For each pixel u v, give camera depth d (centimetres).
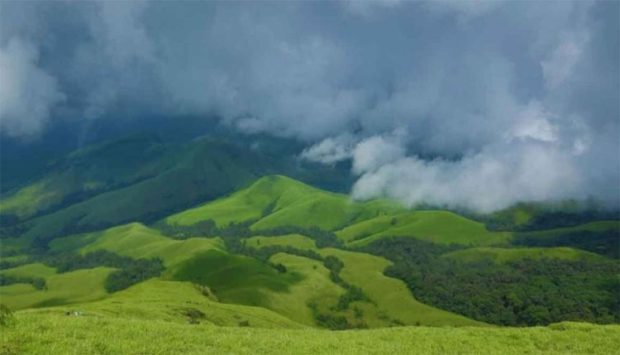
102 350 3228
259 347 3759
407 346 4334
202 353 3394
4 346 3106
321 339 4381
